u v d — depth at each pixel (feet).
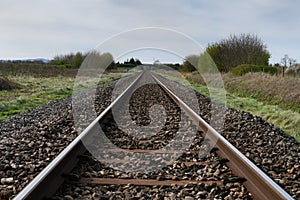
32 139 19.45
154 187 12.54
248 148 18.52
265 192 11.03
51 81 75.00
